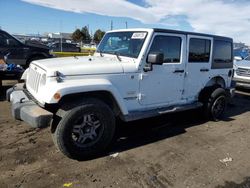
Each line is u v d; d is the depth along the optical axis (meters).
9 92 4.56
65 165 3.50
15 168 3.35
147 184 3.18
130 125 5.20
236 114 6.63
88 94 3.69
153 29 4.27
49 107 3.59
